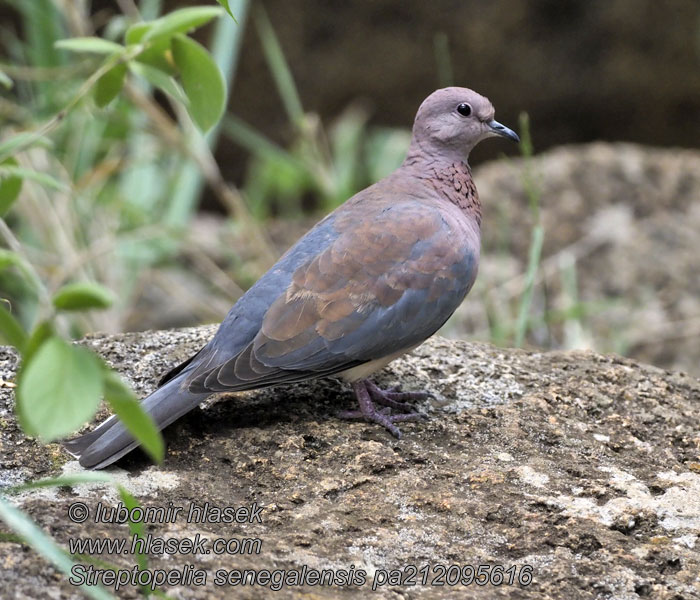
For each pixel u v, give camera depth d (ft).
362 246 27.25
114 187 48.73
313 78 61.31
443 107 31.35
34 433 15.80
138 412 15.34
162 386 25.91
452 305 28.02
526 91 61.98
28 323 42.55
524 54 61.31
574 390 29.32
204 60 23.72
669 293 48.08
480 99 31.68
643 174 53.01
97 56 41.55
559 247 49.93
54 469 24.13
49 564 19.66
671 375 31.42
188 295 47.57
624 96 62.08
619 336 45.03
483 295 43.88
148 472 24.34
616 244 49.83
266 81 61.26
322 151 60.23
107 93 25.20
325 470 24.86
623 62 61.31
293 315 26.35
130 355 30.07
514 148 63.77
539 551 22.24
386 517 23.11
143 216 46.03
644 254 49.37
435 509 23.49
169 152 48.42
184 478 24.20
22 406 14.48
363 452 25.46
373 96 62.03
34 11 44.98
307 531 22.44
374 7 60.64
